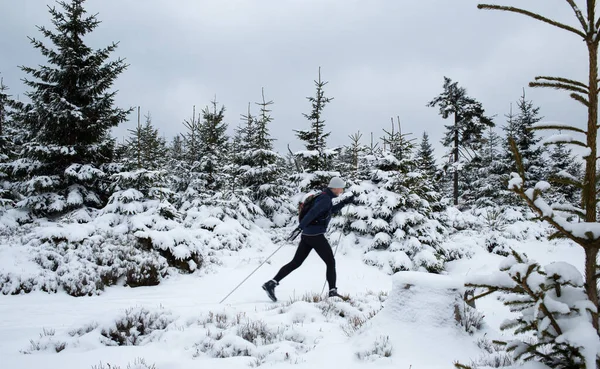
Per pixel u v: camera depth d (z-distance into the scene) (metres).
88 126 14.27
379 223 11.80
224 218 15.15
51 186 13.62
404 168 13.38
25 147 14.24
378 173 13.23
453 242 13.66
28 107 14.14
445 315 3.62
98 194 14.96
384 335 3.58
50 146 13.68
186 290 7.68
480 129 23.31
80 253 8.34
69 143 14.57
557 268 1.71
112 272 7.84
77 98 14.88
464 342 3.43
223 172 18.44
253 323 4.50
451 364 3.08
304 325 4.58
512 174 1.73
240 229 14.41
